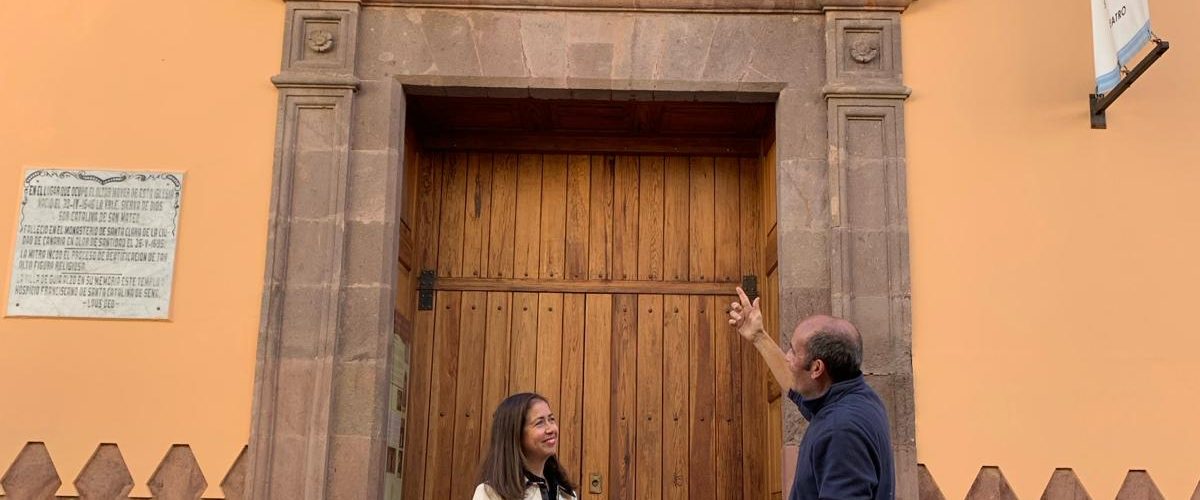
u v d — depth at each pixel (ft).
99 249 16.74
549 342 19.48
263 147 17.13
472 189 20.17
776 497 17.89
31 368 16.30
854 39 17.54
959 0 17.78
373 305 16.57
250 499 15.72
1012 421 16.16
